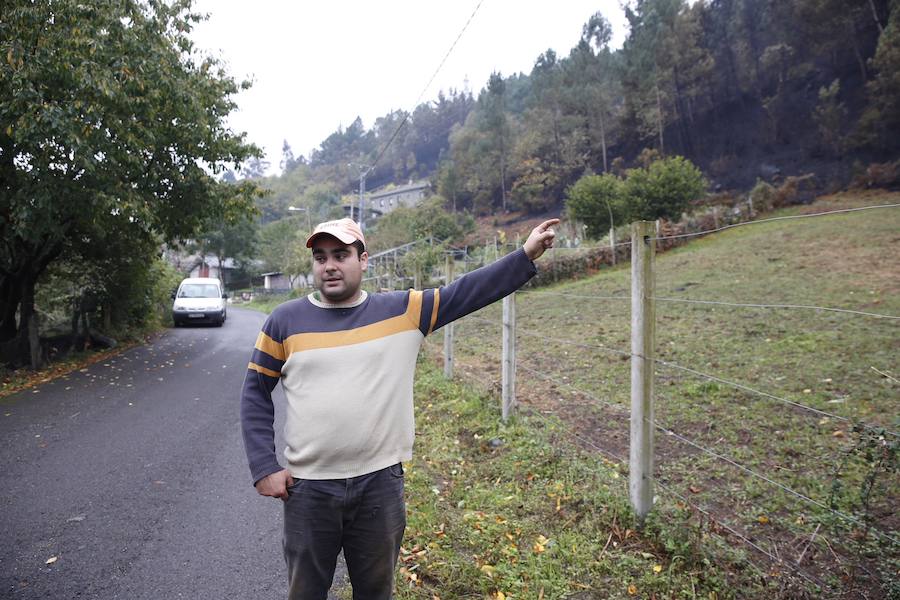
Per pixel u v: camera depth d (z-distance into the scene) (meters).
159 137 8.98
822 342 6.51
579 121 52.84
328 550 1.90
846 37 36.75
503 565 2.79
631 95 46.94
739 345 6.92
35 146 7.21
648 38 46.00
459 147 69.88
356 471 1.84
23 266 8.98
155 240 12.35
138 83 7.80
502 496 3.59
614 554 2.85
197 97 9.36
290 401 1.86
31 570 2.92
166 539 3.28
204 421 5.93
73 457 4.73
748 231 19.19
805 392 5.05
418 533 3.16
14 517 3.55
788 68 40.81
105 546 3.19
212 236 49.50
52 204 7.80
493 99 61.97
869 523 2.45
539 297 14.30
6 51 6.77
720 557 2.70
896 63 29.80
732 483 3.54
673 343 7.45
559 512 3.34
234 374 8.81
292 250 44.91
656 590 2.55
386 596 2.00
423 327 1.96
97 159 7.82
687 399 5.23
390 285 16.45
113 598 2.68
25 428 5.62
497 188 61.31
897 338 6.24
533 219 51.00
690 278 12.23
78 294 10.95
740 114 43.56
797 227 17.67
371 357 1.86
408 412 1.95
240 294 55.97
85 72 7.12
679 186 23.92
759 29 42.84
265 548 3.18
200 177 10.15
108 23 7.77
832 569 2.59
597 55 55.12
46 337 11.63
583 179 26.59
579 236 25.67
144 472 4.38
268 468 1.84
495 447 4.50
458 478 3.97
